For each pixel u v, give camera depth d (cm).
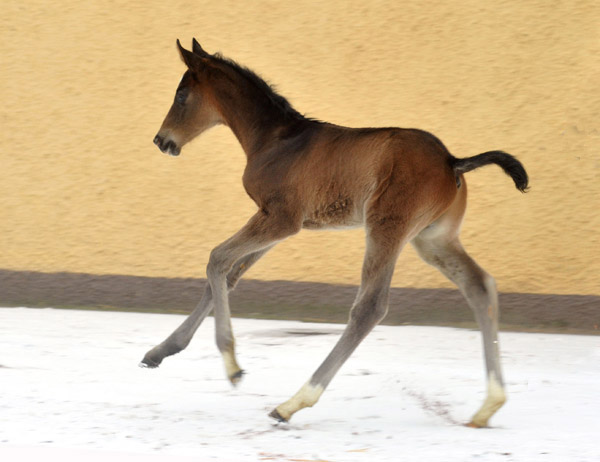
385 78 984
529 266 900
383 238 458
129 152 1005
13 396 508
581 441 420
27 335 746
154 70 1020
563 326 877
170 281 962
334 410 499
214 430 436
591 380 590
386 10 1002
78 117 1024
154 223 983
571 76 945
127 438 413
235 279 536
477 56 971
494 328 470
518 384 573
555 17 965
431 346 738
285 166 497
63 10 1051
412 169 459
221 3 1027
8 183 1022
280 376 600
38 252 998
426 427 453
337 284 924
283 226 496
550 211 911
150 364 518
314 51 1003
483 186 931
